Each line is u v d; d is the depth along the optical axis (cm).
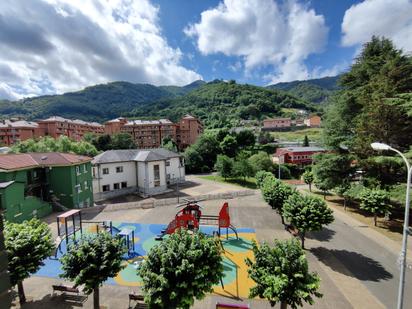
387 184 2462
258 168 5756
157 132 10144
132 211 2956
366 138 2539
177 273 862
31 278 1473
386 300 1240
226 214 1980
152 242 2045
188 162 6719
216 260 989
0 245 437
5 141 8244
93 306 1193
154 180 4228
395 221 2458
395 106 2202
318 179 3200
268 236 2133
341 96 2912
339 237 2072
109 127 10406
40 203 2703
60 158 3094
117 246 1110
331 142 2934
